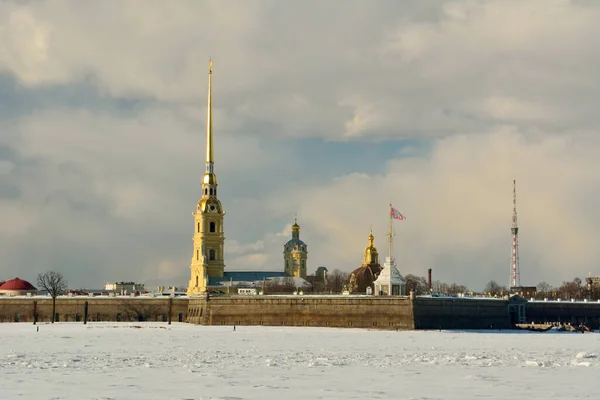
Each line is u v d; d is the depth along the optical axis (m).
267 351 186.62
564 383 123.12
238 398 107.44
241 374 134.00
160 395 109.62
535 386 119.75
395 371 139.62
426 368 145.00
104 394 110.31
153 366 147.25
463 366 148.75
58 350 188.12
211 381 124.56
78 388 115.81
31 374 133.00
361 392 113.50
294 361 158.62
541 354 180.62
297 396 109.75
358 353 181.00
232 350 189.62
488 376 132.12
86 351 185.12
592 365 150.38
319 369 142.62
